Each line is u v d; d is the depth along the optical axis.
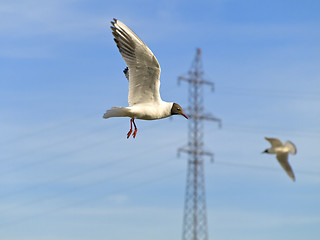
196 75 43.81
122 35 15.43
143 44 15.22
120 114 16.06
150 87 15.98
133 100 16.16
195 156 43.19
